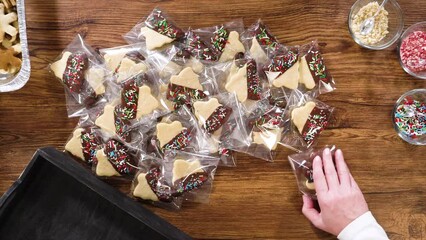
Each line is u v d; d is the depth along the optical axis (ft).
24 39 2.32
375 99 2.50
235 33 2.45
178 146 2.43
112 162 2.43
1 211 2.17
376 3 2.42
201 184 2.44
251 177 2.51
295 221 2.54
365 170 2.53
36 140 2.52
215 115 2.41
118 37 2.50
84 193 2.29
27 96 2.49
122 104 2.40
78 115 2.49
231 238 2.54
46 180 2.27
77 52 2.47
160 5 2.48
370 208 2.55
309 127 2.43
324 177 2.44
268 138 2.44
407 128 2.47
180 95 2.41
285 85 2.42
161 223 2.23
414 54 2.43
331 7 2.46
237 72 2.43
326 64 2.49
